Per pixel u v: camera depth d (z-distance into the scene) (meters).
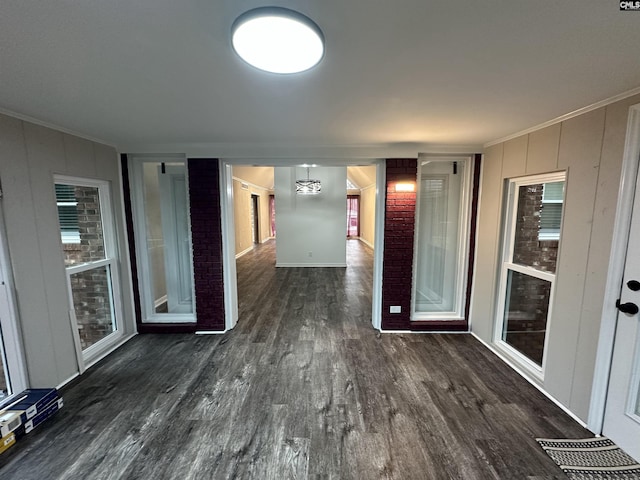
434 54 1.25
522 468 1.63
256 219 11.66
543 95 1.71
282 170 7.17
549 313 2.30
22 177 2.09
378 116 2.12
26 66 1.34
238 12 0.98
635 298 1.67
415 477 1.58
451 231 3.54
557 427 1.93
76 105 1.87
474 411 2.09
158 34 1.10
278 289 5.32
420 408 2.13
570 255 2.05
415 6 0.95
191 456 1.72
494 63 1.33
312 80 1.51
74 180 2.63
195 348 3.06
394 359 2.83
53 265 2.34
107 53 1.24
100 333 3.01
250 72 1.41
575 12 0.96
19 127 2.06
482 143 3.06
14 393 2.04
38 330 2.21
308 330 3.51
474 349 3.03
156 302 3.70
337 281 5.88
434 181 3.47
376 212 3.48
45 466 1.65
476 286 3.31
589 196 1.90
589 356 1.91
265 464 1.67
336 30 1.07
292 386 2.40
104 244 3.09
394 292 3.39
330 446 1.79
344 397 2.26
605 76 1.46
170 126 2.39
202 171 3.22
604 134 1.80
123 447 1.78
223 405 2.17
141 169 3.35
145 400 2.23
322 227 7.30
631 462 1.66
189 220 3.40
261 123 2.32
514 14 0.98
